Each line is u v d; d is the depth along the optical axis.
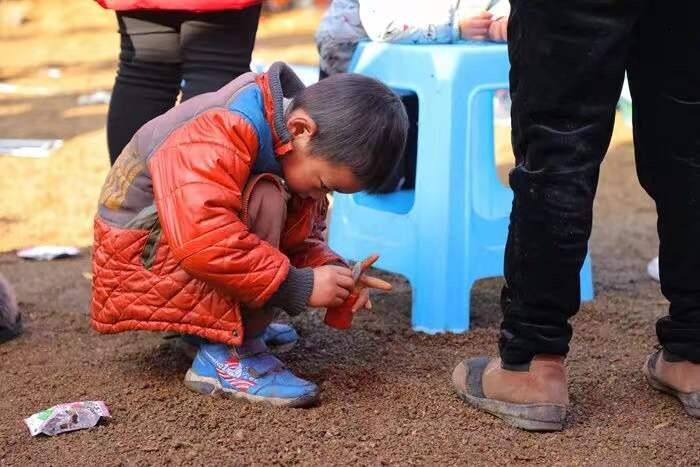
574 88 1.83
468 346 2.61
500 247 2.83
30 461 1.96
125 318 2.22
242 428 2.08
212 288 2.15
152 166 2.07
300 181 2.14
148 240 2.16
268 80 2.12
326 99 2.07
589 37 1.79
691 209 2.03
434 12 2.92
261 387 2.20
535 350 2.04
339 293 2.15
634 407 2.21
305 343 2.60
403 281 3.25
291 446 2.00
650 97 2.01
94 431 2.08
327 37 3.29
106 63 8.48
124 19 2.68
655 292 3.15
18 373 2.42
